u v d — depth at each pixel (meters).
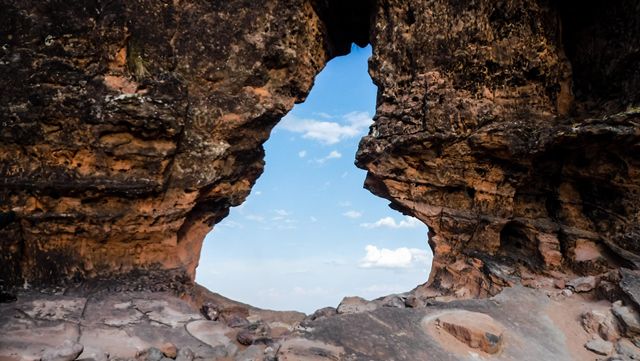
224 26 9.73
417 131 10.65
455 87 10.55
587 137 9.20
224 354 6.77
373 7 11.90
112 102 8.44
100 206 8.95
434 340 7.00
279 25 10.16
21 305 7.31
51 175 8.47
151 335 6.89
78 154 8.63
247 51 9.95
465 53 10.34
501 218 10.55
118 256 9.35
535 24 10.23
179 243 10.61
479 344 6.85
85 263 8.91
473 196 10.91
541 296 9.02
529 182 10.82
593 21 9.96
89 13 8.54
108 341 6.44
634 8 9.00
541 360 6.79
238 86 9.97
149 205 9.30
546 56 10.34
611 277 8.41
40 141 8.41
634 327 7.16
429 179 11.02
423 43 10.78
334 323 7.34
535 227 10.58
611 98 9.77
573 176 10.32
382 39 11.52
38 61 8.27
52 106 8.36
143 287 8.99
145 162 8.94
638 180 9.34
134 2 8.87
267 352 6.65
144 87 8.89
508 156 10.27
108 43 8.69
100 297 8.20
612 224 9.75
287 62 10.40
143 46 9.01
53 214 8.51
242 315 10.27
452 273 10.73
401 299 10.39
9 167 8.30
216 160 9.85
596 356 7.02
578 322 8.02
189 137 9.54
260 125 10.55
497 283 9.91
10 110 8.18
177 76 9.31
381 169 11.34
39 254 8.55
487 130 10.11
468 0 10.27
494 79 10.47
